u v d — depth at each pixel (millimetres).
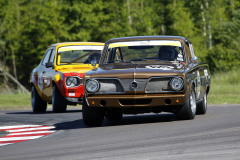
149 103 35875
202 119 38781
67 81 55688
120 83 35875
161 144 26859
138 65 37969
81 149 26906
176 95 35750
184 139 28188
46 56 62719
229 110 49656
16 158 25281
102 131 34688
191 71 38219
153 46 40719
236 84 118875
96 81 36375
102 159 23375
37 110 62688
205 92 46594
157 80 35875
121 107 36125
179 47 40625
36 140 32594
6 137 35906
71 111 60031
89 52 59094
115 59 40469
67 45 59938
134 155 23938
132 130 33906
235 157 22109
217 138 27859
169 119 40812
